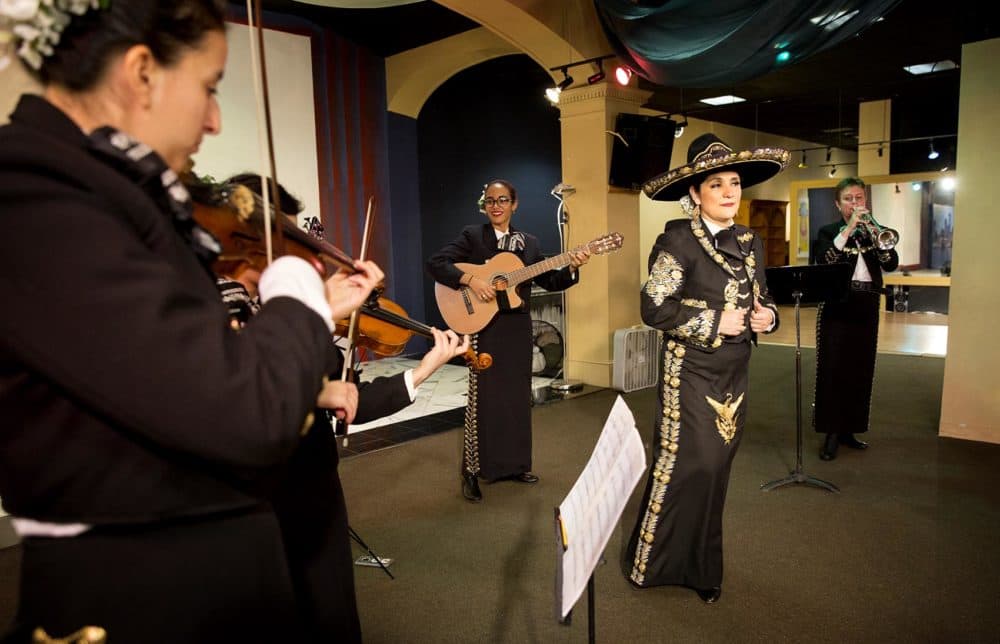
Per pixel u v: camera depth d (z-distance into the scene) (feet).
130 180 2.09
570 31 18.53
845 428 12.81
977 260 13.43
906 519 10.19
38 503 2.00
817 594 8.10
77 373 1.79
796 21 13.03
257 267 3.58
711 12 13.80
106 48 2.01
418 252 26.66
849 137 41.60
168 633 2.15
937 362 21.74
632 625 7.54
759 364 22.67
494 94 28.40
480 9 17.16
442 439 15.03
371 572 8.95
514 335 11.66
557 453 13.80
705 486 7.66
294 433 2.02
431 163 27.09
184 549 2.17
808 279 11.08
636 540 8.41
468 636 7.43
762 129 38.24
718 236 7.63
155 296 1.84
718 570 7.92
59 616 2.03
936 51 21.85
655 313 7.48
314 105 21.65
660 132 19.42
